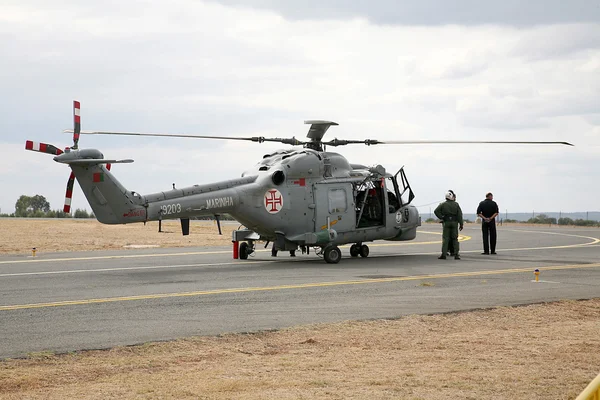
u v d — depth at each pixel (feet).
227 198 68.03
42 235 128.26
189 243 109.29
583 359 28.22
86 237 124.47
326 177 73.31
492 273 59.57
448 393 23.40
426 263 69.92
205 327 34.37
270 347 30.42
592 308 41.16
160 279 55.72
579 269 63.10
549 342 31.53
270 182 70.13
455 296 45.32
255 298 44.57
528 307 40.93
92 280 55.06
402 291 47.85
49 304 42.06
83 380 24.91
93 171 61.82
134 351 29.30
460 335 33.09
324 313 38.60
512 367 26.91
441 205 74.74
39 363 27.22
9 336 32.19
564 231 149.79
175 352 29.25
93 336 32.17
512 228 175.52
